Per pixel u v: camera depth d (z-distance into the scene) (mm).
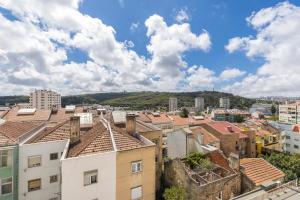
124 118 34938
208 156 35781
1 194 21812
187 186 27188
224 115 118188
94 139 22781
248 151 52844
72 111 51969
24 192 23234
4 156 21969
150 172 23734
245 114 125562
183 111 132875
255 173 28203
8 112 48875
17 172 22719
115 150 21625
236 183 27422
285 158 43688
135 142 24156
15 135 25562
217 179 26953
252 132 53781
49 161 24578
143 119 54688
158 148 33969
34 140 25031
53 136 26047
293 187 20062
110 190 21266
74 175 19656
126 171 22141
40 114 48406
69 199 19469
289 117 118625
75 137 25359
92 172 20453
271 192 18953
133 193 22641
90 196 20359
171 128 60000
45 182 24406
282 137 67688
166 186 31656
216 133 49406
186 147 39219
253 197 18656
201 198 24844
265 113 168750
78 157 19797
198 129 48688
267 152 57781
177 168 29484
